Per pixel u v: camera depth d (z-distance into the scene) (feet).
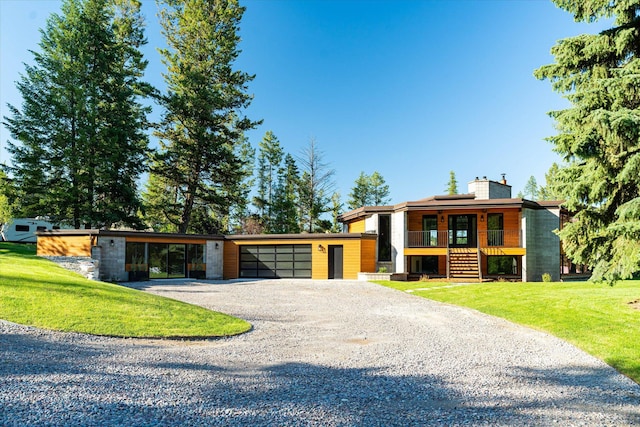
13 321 23.72
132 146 99.04
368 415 13.88
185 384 16.22
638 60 29.17
